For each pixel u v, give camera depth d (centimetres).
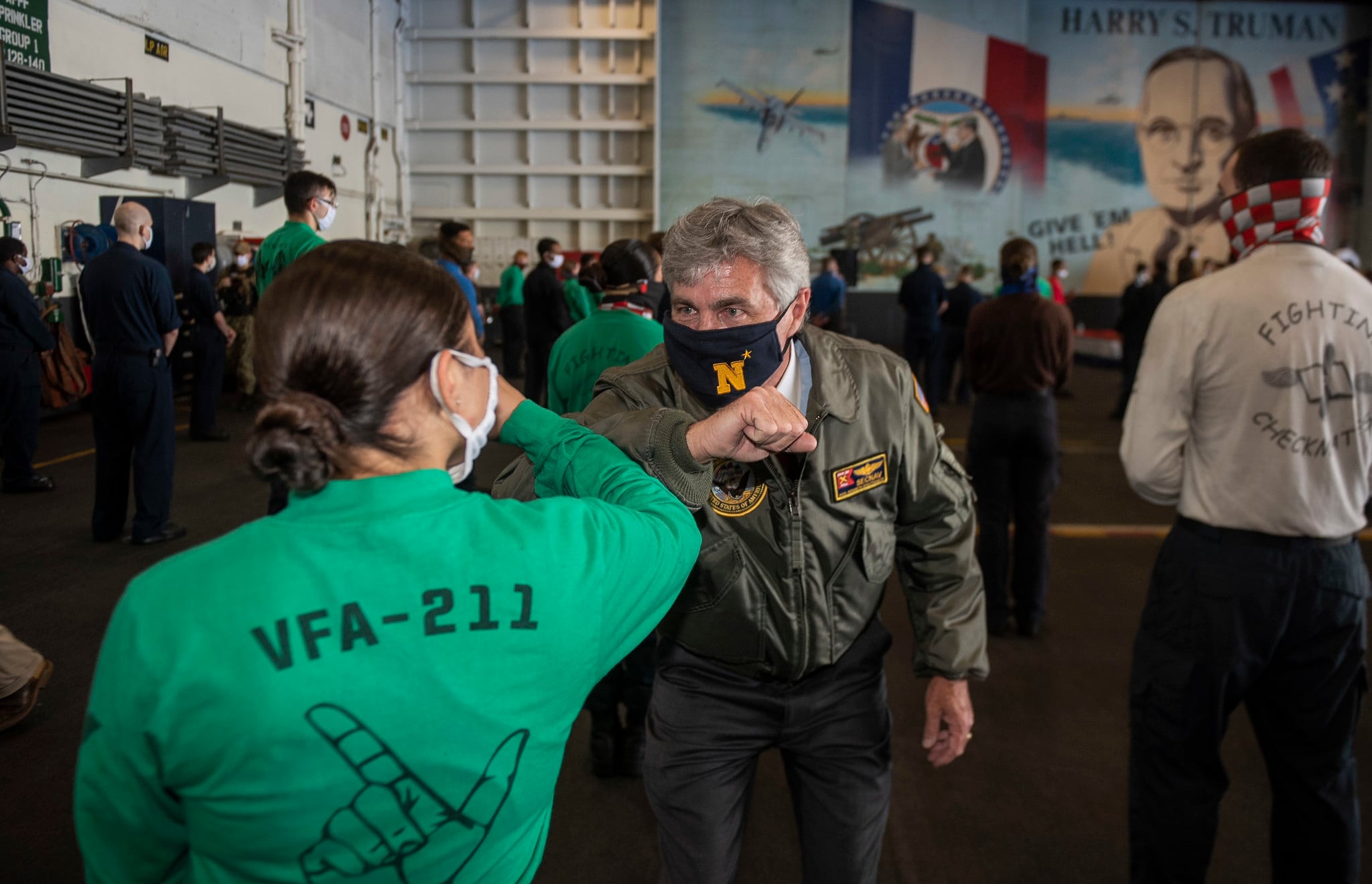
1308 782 159
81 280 392
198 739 57
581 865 206
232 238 820
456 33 1242
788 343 123
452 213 1288
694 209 119
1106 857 209
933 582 139
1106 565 423
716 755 130
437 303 67
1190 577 158
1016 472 332
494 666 66
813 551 127
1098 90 1413
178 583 59
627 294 263
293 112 930
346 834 62
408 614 63
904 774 243
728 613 127
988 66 1373
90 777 59
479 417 73
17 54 585
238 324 770
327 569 62
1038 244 1425
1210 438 157
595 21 1252
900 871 203
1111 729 267
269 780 59
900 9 1346
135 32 698
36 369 484
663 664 136
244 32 845
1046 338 315
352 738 60
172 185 778
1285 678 159
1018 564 334
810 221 1370
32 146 607
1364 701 283
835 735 132
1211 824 161
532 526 70
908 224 1391
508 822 70
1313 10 1421
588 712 288
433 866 66
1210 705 158
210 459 587
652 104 1277
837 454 126
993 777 242
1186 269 791
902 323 1401
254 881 62
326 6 1010
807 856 135
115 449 406
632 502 81
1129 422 167
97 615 330
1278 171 153
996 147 1392
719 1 1310
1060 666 310
